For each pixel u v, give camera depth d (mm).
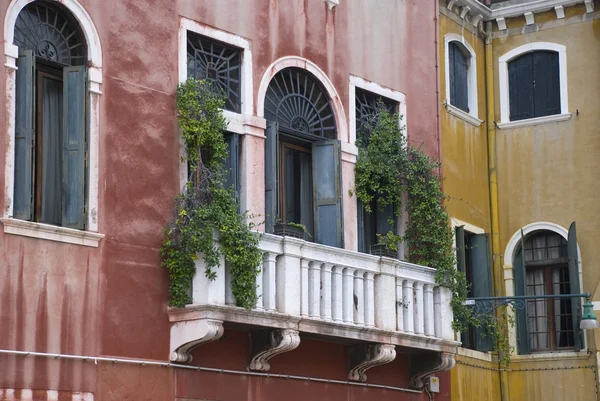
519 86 23938
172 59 16469
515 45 23969
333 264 17531
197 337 15594
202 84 16516
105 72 15547
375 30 20125
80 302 14859
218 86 17297
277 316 16406
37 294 14375
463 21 23422
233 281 15984
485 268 22234
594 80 23203
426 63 21188
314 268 17234
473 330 22109
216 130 16422
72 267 14820
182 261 15789
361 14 19844
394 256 19109
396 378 19609
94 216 15172
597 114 23062
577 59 23406
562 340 23000
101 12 15609
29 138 14414
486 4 24219
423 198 19828
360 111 19750
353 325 17609
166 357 15781
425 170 19828
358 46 19688
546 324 23188
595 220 22750
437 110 21281
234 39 17438
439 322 19500
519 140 23672
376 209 19797
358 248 19078
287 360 17531
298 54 18500
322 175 18547
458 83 23297
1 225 14055
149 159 15938
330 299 17391
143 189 15805
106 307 15148
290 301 16688
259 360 16891
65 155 15039
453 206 22203
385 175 19344
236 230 15930
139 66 16000
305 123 18672
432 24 21516
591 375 22344
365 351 18375
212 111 16438
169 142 16219
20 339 14125
